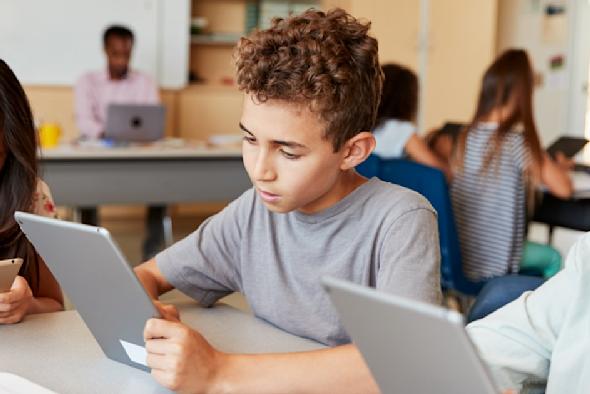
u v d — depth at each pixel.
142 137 4.90
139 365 1.27
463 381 0.83
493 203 3.23
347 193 1.39
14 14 6.30
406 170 3.03
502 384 1.24
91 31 6.48
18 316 1.49
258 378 1.17
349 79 1.20
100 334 1.29
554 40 8.04
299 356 1.20
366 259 1.37
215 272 1.58
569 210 3.84
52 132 4.72
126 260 1.10
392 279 1.29
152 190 4.64
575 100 8.10
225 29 7.23
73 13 6.43
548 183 3.34
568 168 4.02
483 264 3.23
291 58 1.18
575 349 1.23
